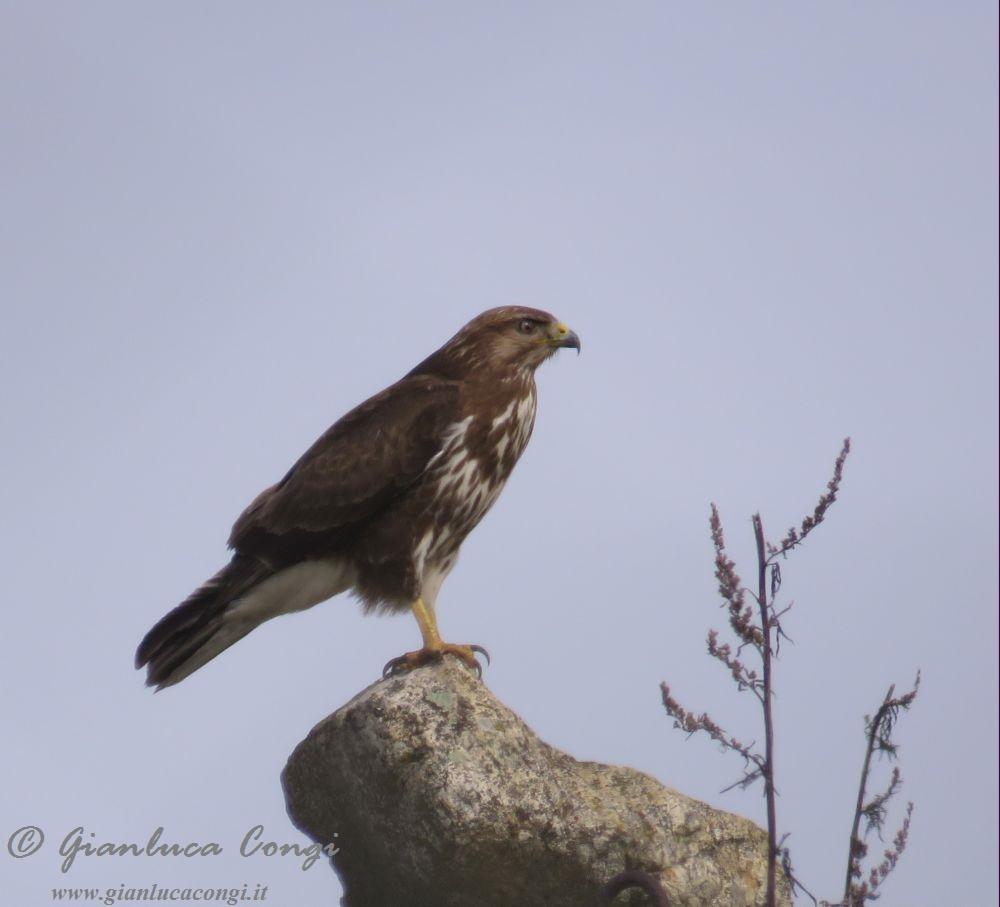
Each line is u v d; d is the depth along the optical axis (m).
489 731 10.61
